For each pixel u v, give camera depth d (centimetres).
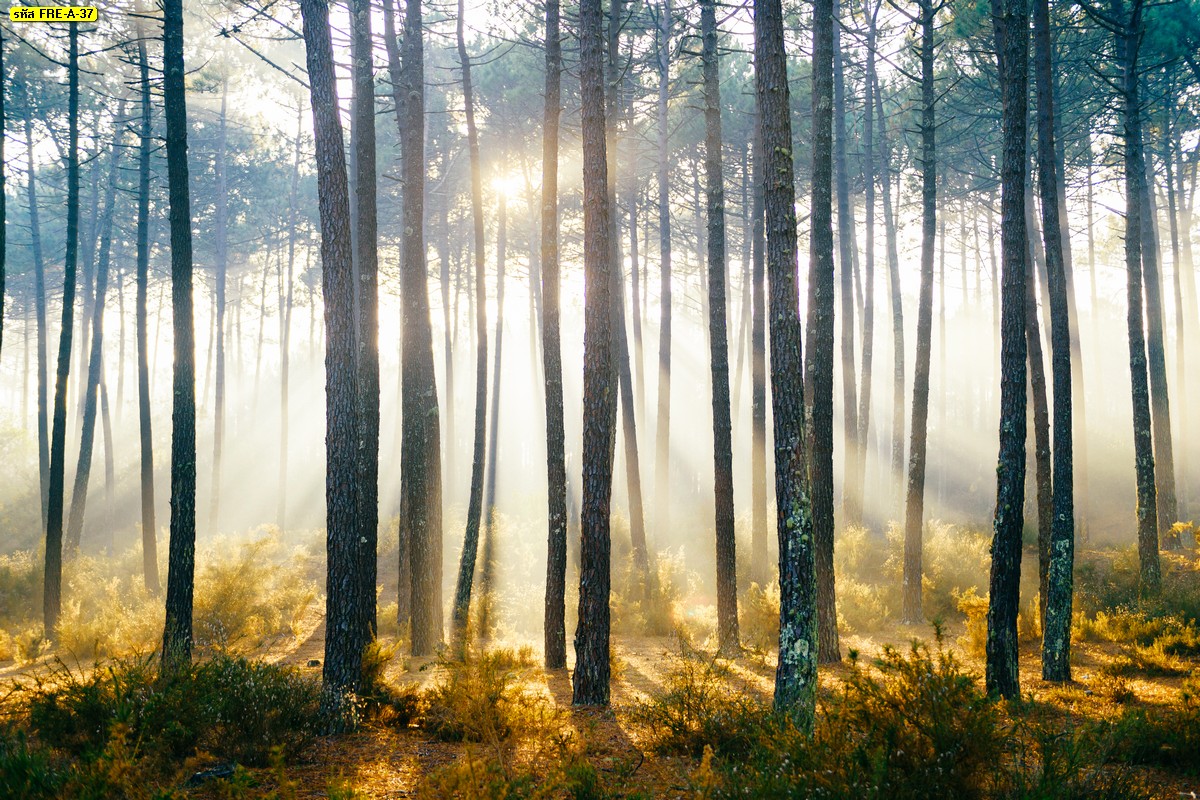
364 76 1285
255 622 1675
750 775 580
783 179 816
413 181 1522
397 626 1587
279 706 827
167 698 772
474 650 1370
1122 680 1045
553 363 1368
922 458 1681
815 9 1399
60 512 1753
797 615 778
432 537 1456
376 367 1163
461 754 789
